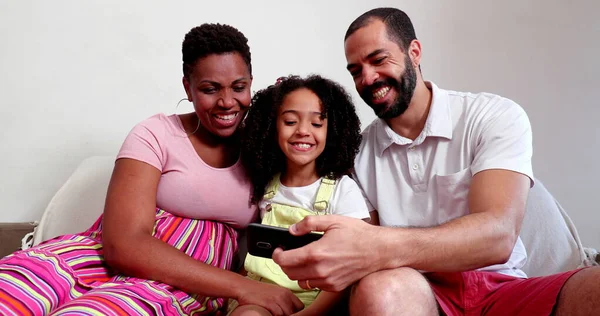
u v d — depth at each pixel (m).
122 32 1.75
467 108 1.21
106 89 1.75
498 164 1.06
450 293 1.04
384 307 0.81
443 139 1.21
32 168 1.73
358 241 0.84
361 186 1.32
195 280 1.06
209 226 1.26
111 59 1.75
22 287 0.97
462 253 0.89
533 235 1.40
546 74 1.94
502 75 1.93
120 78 1.76
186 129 1.26
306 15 1.84
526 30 1.94
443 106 1.22
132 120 1.77
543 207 1.43
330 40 1.86
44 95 1.72
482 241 0.91
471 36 1.92
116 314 0.92
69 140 1.74
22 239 1.51
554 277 0.96
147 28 1.77
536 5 1.94
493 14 1.93
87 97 1.74
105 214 1.13
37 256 1.06
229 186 1.25
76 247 1.15
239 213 1.28
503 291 1.01
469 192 1.08
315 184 1.26
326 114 1.25
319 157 1.28
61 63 1.73
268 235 0.92
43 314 0.97
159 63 1.78
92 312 0.90
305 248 0.84
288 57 1.84
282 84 1.28
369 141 1.35
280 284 1.17
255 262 1.21
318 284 0.86
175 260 1.07
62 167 1.74
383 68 1.20
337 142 1.28
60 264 1.07
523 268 1.37
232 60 1.20
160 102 1.78
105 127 1.76
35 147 1.73
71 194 1.54
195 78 1.20
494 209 0.98
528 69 1.94
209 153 1.26
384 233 0.86
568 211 1.95
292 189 1.26
